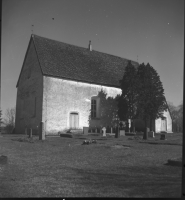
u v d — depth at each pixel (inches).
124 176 246.4
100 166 299.6
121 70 1390.3
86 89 1147.3
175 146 523.2
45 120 1023.0
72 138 784.3
